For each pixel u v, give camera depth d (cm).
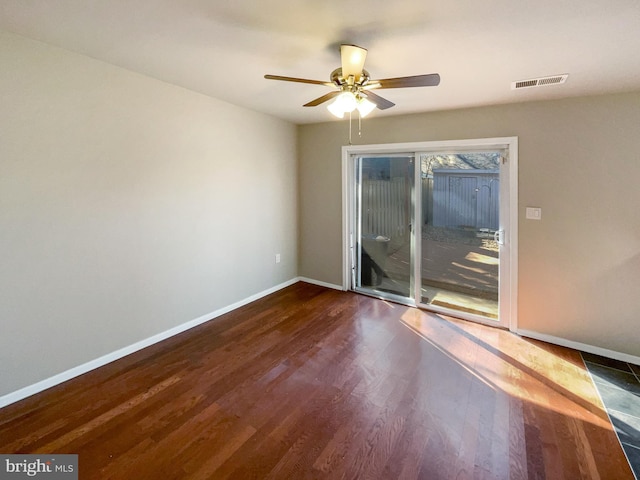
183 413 218
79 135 246
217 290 375
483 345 312
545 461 180
